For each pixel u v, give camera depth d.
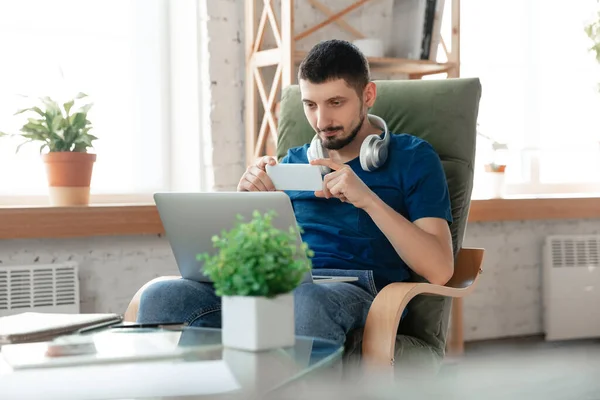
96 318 1.73
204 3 3.32
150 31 3.47
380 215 2.01
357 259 2.18
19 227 2.84
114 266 3.17
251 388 1.24
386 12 3.77
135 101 3.44
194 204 1.88
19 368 1.36
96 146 3.37
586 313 4.06
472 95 2.39
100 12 3.38
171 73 3.50
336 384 1.58
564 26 4.30
